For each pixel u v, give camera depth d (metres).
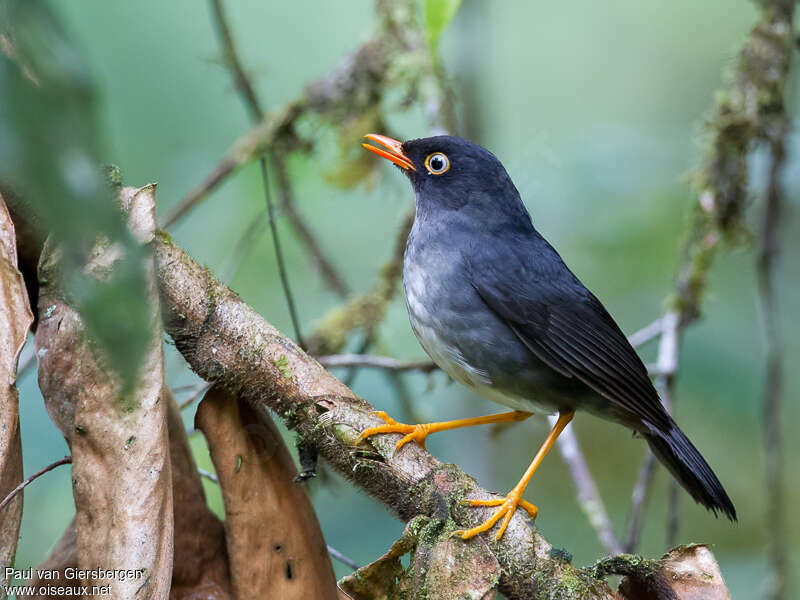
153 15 13.49
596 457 13.62
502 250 7.88
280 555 5.45
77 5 13.09
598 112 15.25
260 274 12.35
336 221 13.66
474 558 5.29
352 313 10.87
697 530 13.11
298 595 5.41
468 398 12.10
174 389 7.90
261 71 11.44
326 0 14.44
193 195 10.99
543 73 15.64
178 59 13.52
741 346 12.79
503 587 5.57
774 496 10.13
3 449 4.77
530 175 12.62
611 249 12.83
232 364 5.72
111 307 2.53
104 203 2.34
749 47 10.72
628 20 15.70
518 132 15.05
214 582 5.52
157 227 5.88
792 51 10.68
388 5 11.27
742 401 12.49
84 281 2.53
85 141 2.19
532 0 15.88
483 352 7.77
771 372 10.23
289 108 11.15
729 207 10.50
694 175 10.76
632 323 12.62
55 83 2.16
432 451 11.83
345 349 11.48
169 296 5.70
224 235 12.57
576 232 12.88
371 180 11.50
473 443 12.02
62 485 9.84
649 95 15.38
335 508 10.72
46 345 5.02
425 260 8.07
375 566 5.41
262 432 5.70
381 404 10.90
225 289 5.91
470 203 8.17
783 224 11.52
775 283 13.16
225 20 11.04
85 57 2.34
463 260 7.87
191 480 5.71
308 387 5.80
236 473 5.50
